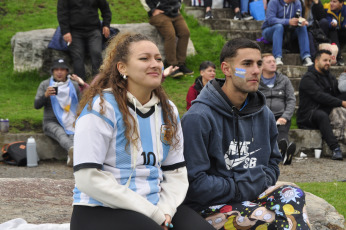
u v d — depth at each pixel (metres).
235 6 11.71
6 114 8.06
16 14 11.42
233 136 2.96
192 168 2.82
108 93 2.48
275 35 9.90
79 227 2.37
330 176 6.50
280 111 7.75
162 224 2.42
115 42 2.65
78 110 2.46
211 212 2.84
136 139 2.45
